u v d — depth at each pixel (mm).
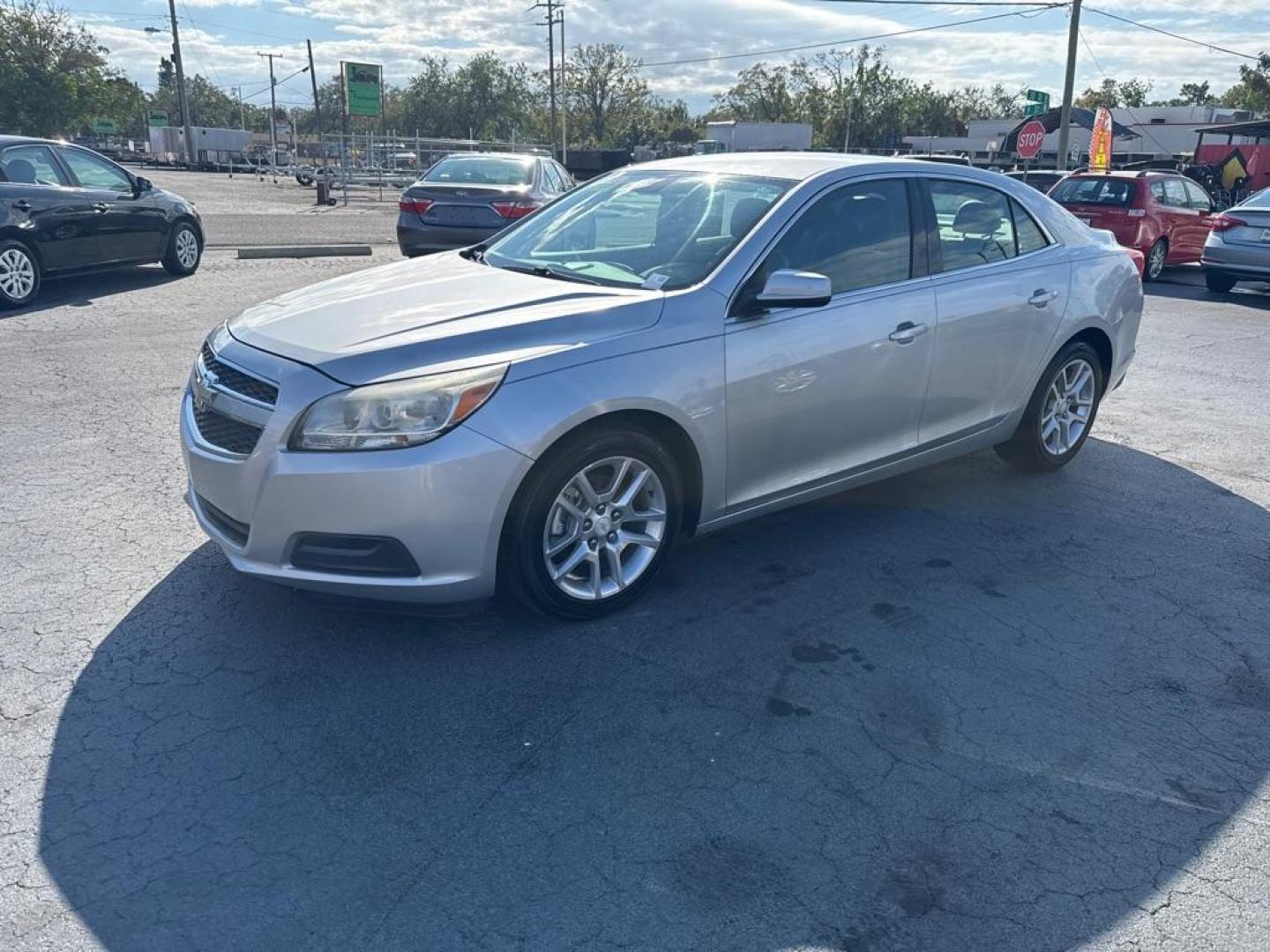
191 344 8414
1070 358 5570
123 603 4012
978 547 4812
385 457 3359
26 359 7754
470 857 2732
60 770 3021
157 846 2736
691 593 4250
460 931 2486
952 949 2473
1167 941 2518
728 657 3760
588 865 2713
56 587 4125
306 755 3131
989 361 5027
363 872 2670
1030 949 2480
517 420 3482
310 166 51812
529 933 2482
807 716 3404
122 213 11078
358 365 3453
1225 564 4711
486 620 3971
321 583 3494
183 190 33906
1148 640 3986
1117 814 2969
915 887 2668
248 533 3553
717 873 2697
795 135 50406
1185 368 8805
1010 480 5773
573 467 3680
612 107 83125
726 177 4668
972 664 3764
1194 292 14164
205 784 2988
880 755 3207
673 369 3818
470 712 3373
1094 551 4816
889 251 4609
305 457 3373
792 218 4289
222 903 2553
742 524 4930
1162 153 43906
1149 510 5352
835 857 2766
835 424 4426
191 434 3809
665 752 3193
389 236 18453
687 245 4305
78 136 64875
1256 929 2561
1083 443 6121
